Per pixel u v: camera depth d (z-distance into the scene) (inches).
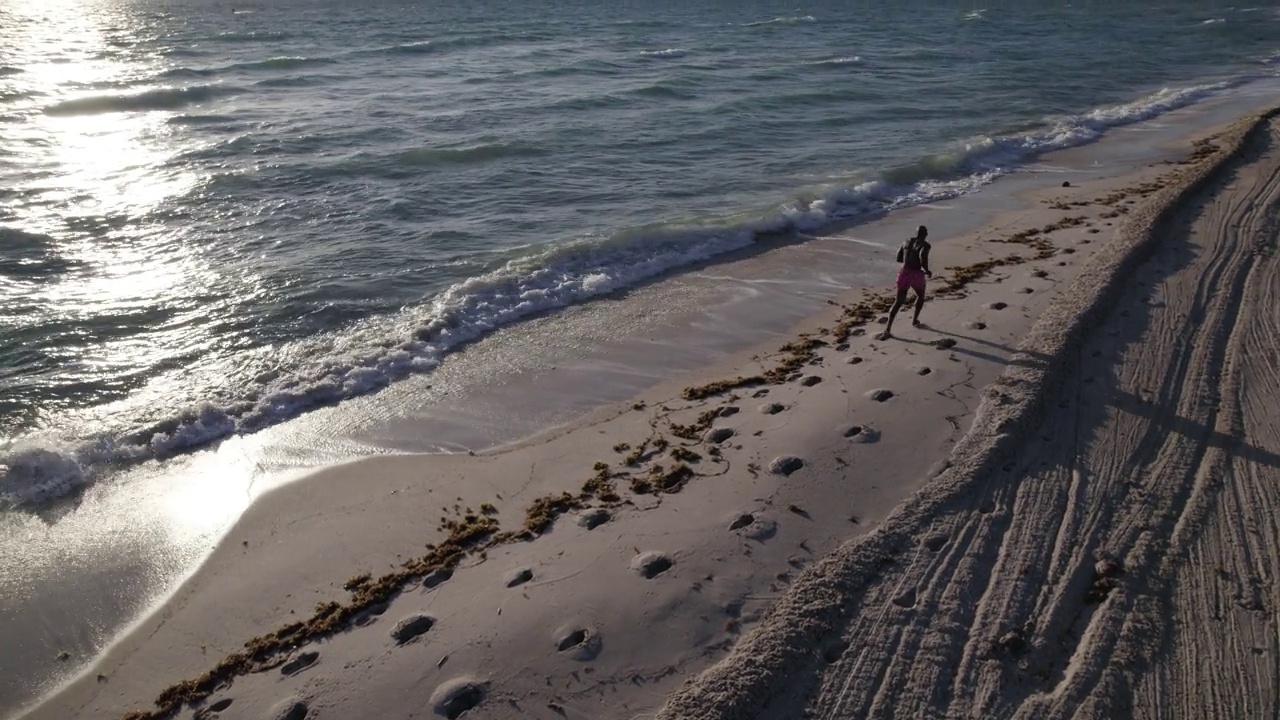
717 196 729.6
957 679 226.5
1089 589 259.0
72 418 390.3
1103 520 287.9
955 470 311.0
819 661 232.4
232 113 1023.6
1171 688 224.1
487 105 1064.2
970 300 479.2
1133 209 652.1
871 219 671.8
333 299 518.6
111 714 238.2
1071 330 412.8
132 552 308.8
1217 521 287.0
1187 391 368.8
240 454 367.9
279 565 295.3
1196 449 327.9
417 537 304.0
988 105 1141.1
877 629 241.9
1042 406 353.4
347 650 249.1
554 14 2443.4
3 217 647.1
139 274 554.9
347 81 1245.1
